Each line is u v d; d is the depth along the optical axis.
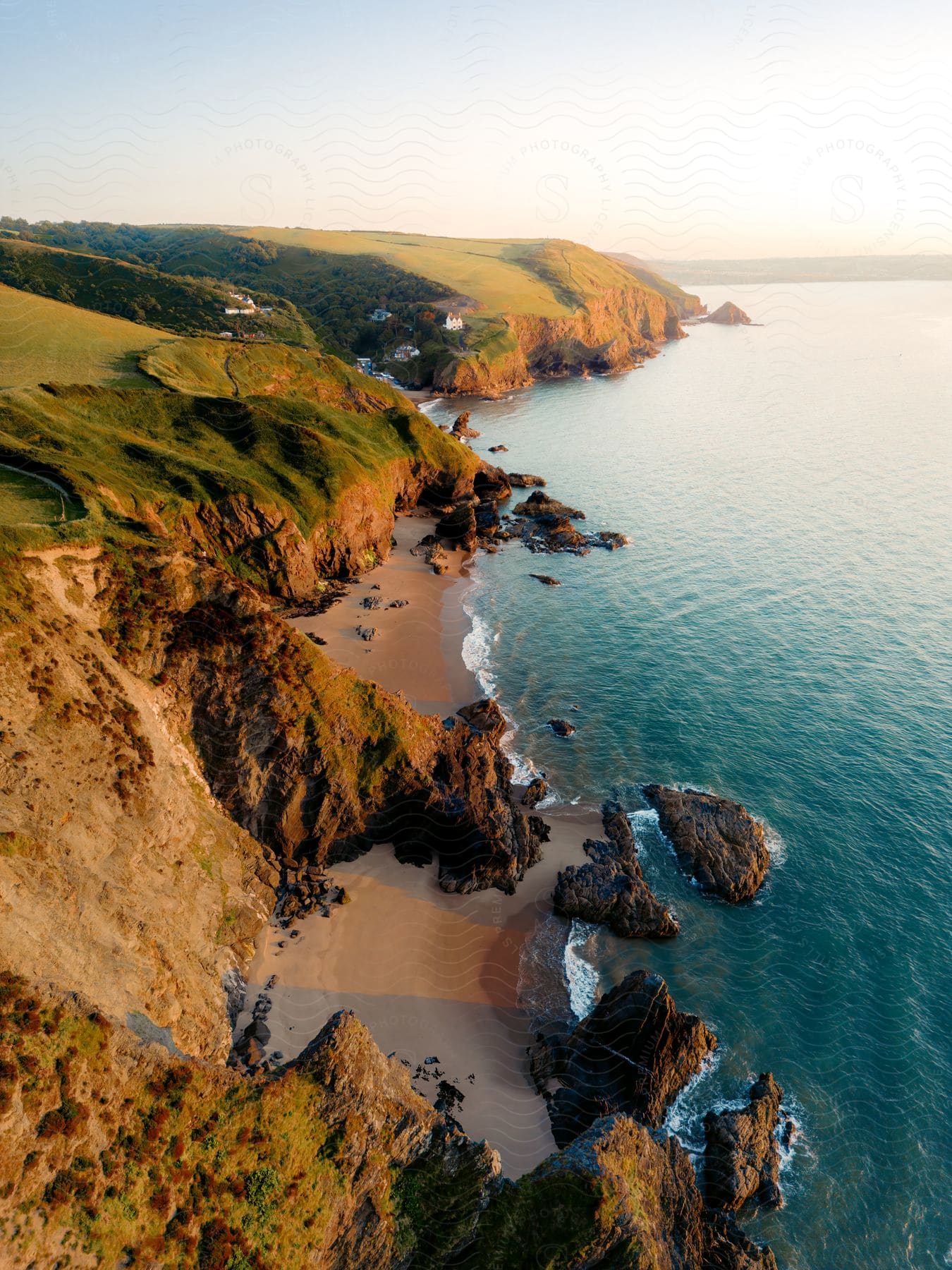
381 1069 29.02
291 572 81.19
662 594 87.31
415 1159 27.83
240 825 47.00
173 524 72.94
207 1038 33.78
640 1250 25.44
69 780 35.81
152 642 46.78
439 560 97.31
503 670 71.81
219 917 40.41
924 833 51.53
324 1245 25.20
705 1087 36.62
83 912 31.56
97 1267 21.48
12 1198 21.20
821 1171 33.69
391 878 47.47
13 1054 23.45
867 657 72.31
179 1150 24.55
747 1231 31.55
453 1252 26.02
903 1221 32.00
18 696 36.44
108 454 75.75
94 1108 24.02
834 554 95.81
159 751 42.81
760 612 82.06
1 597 39.75
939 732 61.19
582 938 44.66
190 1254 22.98
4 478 56.38
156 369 98.38
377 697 51.12
